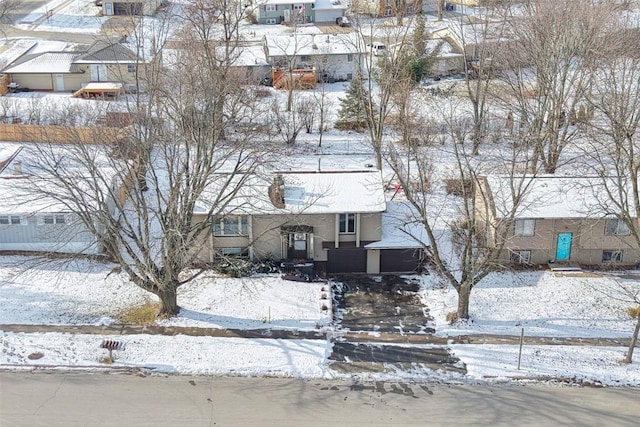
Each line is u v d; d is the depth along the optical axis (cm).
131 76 6744
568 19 4962
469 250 3634
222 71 5431
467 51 7106
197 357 3394
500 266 3781
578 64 5331
